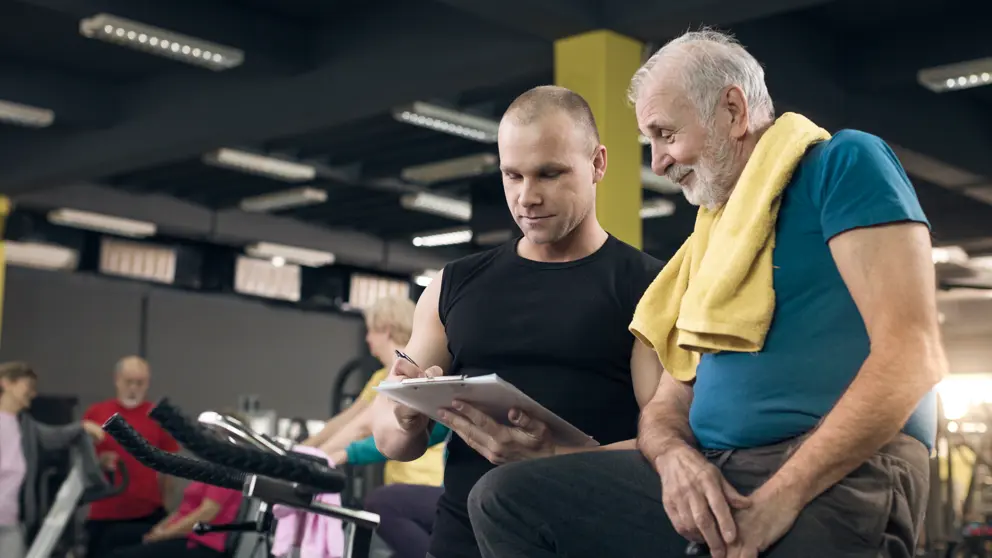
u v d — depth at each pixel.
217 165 11.82
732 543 1.48
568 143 2.07
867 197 1.50
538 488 1.66
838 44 8.47
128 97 10.09
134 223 13.27
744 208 1.61
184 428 1.51
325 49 8.53
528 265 2.22
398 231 15.55
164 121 9.73
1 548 6.06
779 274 1.58
